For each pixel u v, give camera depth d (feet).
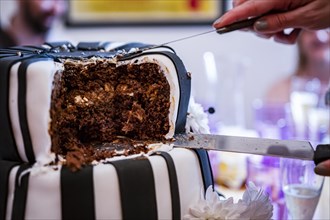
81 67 3.82
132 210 3.10
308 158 3.19
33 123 3.11
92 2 9.25
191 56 9.21
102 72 3.90
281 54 9.03
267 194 3.60
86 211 3.02
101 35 9.41
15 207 3.10
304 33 7.83
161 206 3.21
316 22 4.39
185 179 3.35
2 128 3.22
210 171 3.74
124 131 3.84
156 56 3.73
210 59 7.36
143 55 3.80
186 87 3.76
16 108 3.11
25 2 8.43
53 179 3.01
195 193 3.44
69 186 3.01
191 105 4.12
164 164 3.25
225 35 9.10
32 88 3.09
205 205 3.27
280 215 4.28
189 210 3.34
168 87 3.69
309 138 5.82
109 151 3.41
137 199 3.11
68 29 9.37
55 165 3.12
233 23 4.27
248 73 9.12
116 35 9.40
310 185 3.89
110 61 3.88
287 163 4.03
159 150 3.42
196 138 3.75
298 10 4.30
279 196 4.42
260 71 9.12
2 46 8.48
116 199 3.07
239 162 5.30
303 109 6.26
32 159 3.18
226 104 7.25
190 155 3.43
